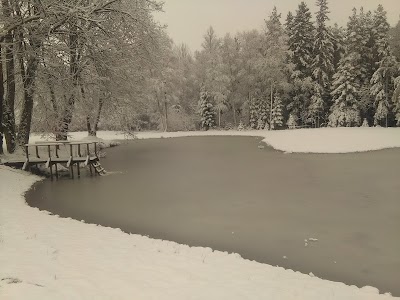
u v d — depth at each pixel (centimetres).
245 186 1788
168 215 1327
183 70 7031
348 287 738
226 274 755
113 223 1241
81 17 1931
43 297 561
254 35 6341
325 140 3469
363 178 1886
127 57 2569
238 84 6425
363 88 5112
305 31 5684
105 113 3020
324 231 1119
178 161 2758
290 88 5584
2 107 2178
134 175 2175
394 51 4972
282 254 956
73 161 2134
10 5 1958
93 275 686
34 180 1964
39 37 2014
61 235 975
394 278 819
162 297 610
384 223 1177
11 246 810
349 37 5131
